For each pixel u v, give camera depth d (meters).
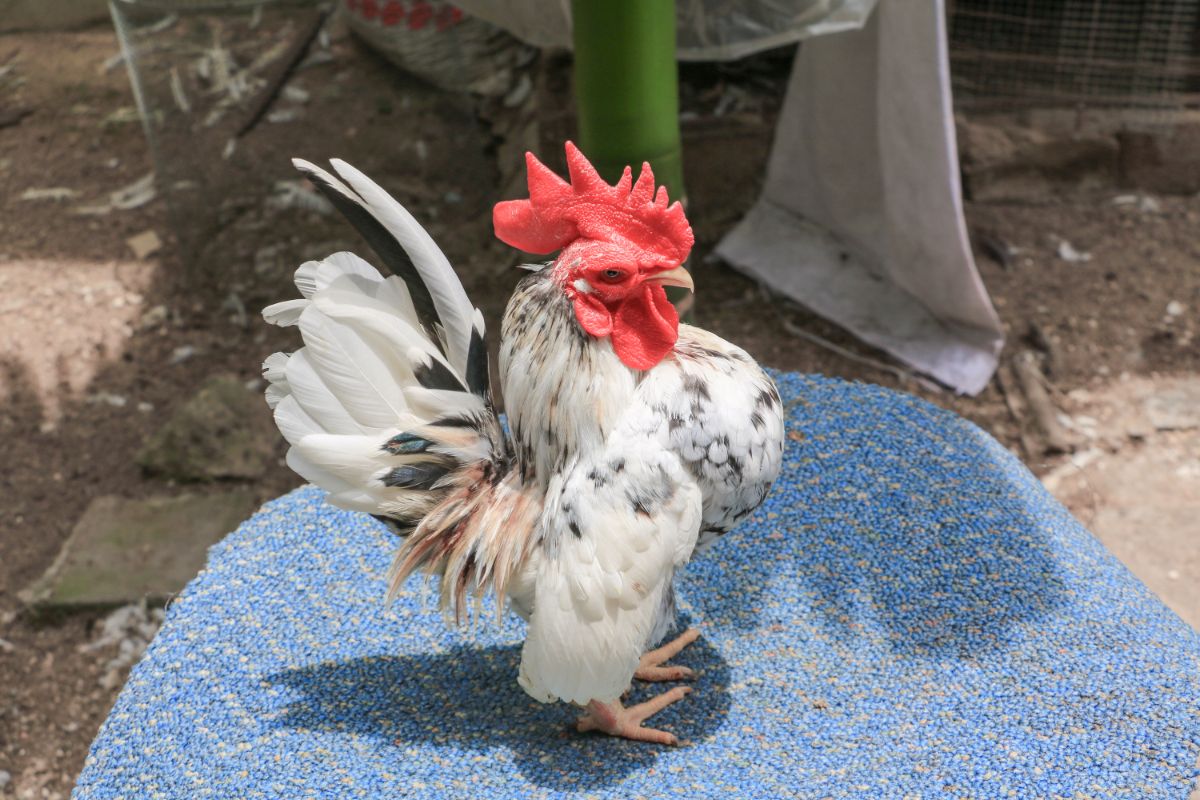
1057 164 1.62
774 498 0.91
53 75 1.91
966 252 1.21
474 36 1.69
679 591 0.86
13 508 1.21
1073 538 0.88
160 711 0.80
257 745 0.78
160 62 1.52
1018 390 1.31
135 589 1.10
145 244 1.57
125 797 0.76
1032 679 0.79
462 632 0.84
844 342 1.39
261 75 1.65
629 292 0.69
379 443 0.72
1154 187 1.62
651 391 0.71
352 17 1.61
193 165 1.56
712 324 1.42
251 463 1.24
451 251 1.47
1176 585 1.08
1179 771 0.74
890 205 1.25
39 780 1.00
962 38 1.63
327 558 0.89
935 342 1.36
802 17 0.98
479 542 0.73
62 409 1.33
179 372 1.36
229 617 0.85
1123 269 1.49
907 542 0.88
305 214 1.54
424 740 0.78
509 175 1.58
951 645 0.82
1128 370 1.34
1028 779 0.74
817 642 0.83
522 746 0.78
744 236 1.53
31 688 1.05
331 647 0.83
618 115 0.90
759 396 0.72
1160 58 1.59
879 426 0.96
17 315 1.45
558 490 0.71
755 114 1.70
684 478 0.71
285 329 1.41
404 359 0.73
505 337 0.73
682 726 0.79
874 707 0.79
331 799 0.75
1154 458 1.23
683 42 1.00
